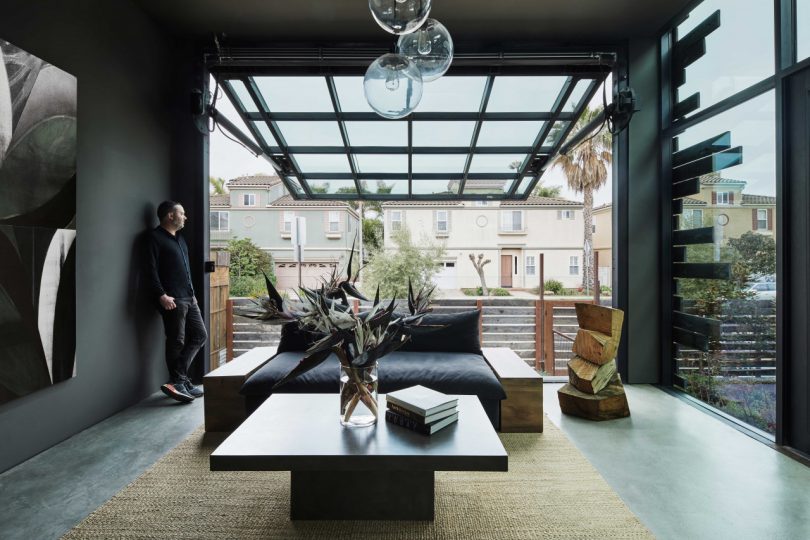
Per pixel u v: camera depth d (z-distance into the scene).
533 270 12.21
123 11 3.17
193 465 2.24
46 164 2.38
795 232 2.47
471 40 3.84
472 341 3.24
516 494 1.96
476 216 12.10
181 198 3.87
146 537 1.64
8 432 2.21
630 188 3.82
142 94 3.40
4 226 2.12
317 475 1.75
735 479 2.12
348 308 1.84
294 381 2.54
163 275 3.35
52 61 2.50
